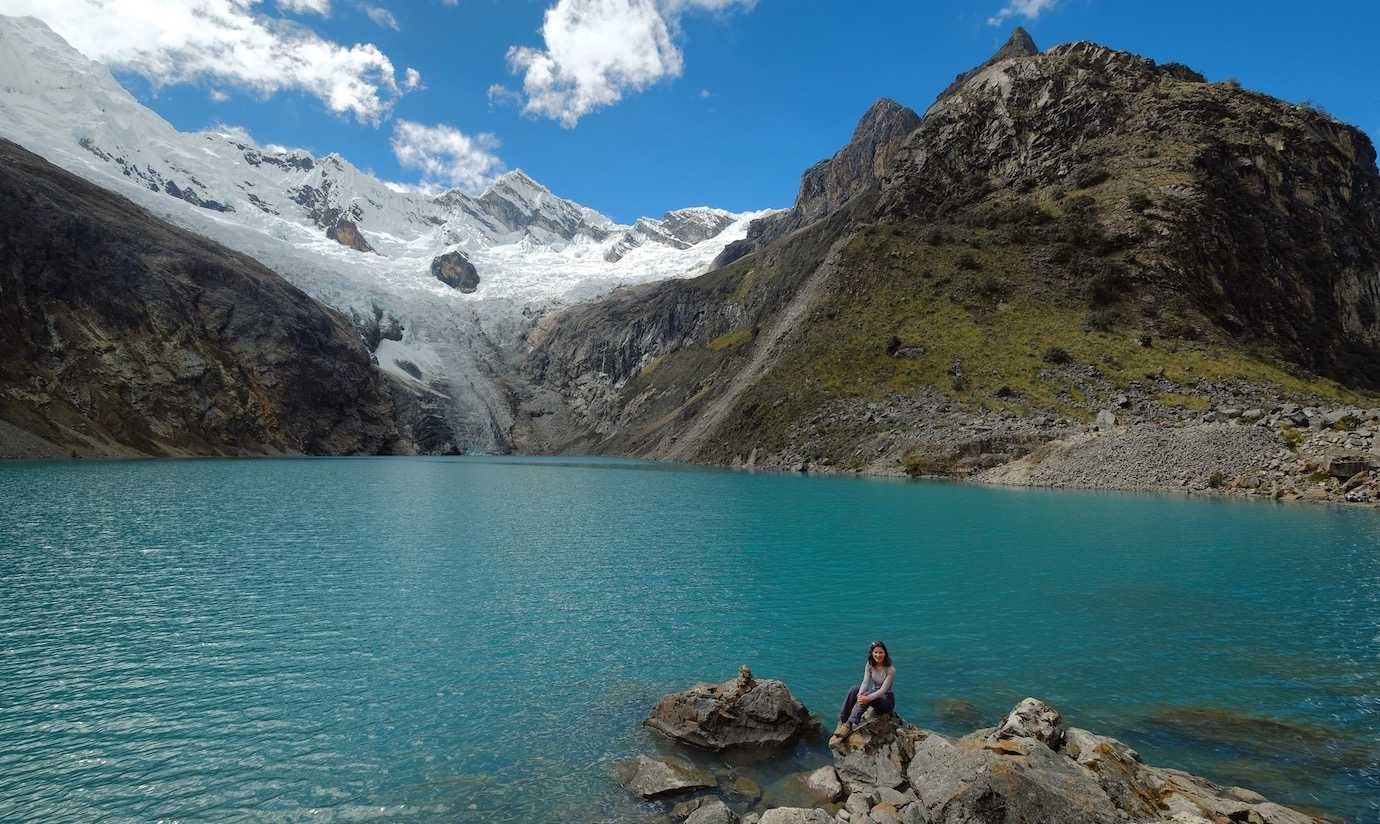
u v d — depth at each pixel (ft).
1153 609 77.20
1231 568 97.96
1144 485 206.49
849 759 44.01
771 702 47.98
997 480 239.30
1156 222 347.77
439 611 76.95
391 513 164.04
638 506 179.52
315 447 563.07
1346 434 195.00
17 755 43.32
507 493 219.20
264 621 72.74
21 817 36.47
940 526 139.54
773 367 379.35
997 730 44.14
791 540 124.06
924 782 39.29
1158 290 326.44
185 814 37.14
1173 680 56.49
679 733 47.06
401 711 50.83
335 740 46.03
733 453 354.33
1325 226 374.84
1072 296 335.47
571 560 105.60
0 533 123.34
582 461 503.20
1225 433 212.43
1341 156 409.08
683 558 107.45
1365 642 65.82
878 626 71.36
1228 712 50.55
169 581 89.76
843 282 392.27
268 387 546.67
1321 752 44.62
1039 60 473.67
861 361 337.52
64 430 390.21
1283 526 134.92
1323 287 358.02
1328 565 99.50
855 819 37.29
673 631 69.92
